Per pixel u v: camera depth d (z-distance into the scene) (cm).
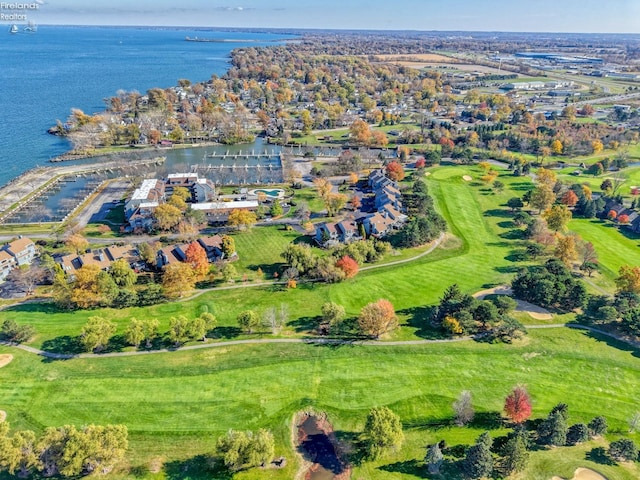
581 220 16050
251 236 14638
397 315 10569
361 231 14512
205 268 11669
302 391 8338
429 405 8019
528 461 6825
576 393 8288
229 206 16012
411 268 12712
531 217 16100
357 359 9112
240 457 6756
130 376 8612
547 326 10175
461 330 9638
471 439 7331
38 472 6681
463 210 16662
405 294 11431
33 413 7788
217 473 6800
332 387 8425
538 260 13300
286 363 8969
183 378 8581
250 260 13138
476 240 14575
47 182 19025
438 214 15812
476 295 11362
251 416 7806
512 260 13312
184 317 9550
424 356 9194
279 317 10038
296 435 7506
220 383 8481
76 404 7975
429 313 10656
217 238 13588
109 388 8331
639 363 9075
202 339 9688
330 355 9212
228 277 11800
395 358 9144
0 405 7944
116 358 9112
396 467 6894
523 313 10631
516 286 11238
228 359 9088
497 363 9006
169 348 9412
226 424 7650
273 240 14375
